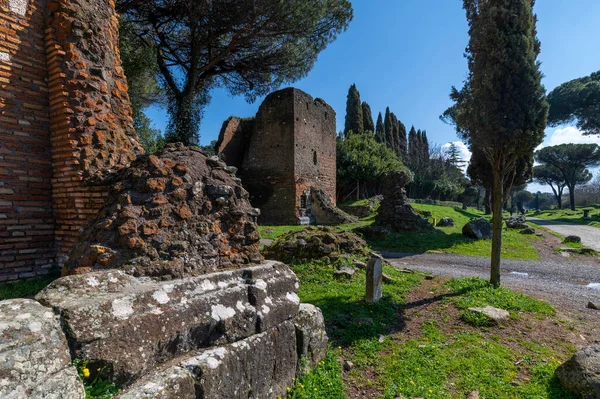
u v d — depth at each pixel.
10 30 4.46
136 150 5.95
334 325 4.75
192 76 14.71
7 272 4.41
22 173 4.58
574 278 8.62
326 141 23.36
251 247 3.26
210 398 2.03
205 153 3.61
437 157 45.72
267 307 2.80
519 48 6.62
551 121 30.50
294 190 19.30
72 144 4.59
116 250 2.38
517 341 4.43
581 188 62.38
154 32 14.68
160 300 2.11
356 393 3.25
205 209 2.99
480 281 7.11
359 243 9.11
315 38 16.55
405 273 8.12
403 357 3.93
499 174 6.99
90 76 4.98
